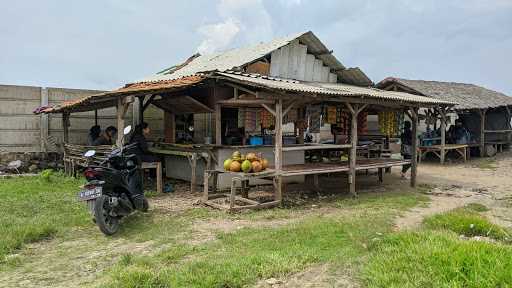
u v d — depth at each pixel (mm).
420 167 18469
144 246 6172
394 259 4832
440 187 12969
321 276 4676
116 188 7188
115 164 7277
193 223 7629
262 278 4645
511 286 3982
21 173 13469
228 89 11492
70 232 6934
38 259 5598
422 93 20297
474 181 14312
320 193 11297
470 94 24016
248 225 7488
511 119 25828
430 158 21891
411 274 4426
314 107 13383
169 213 8484
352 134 10859
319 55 14398
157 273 4781
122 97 10953
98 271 5102
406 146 18734
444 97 20688
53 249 6043
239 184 11609
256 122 12094
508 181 14336
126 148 7734
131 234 6828
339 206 9422
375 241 5797
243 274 4660
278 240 6188
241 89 9891
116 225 6961
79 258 5617
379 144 15562
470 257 4625
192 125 13852
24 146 13789
